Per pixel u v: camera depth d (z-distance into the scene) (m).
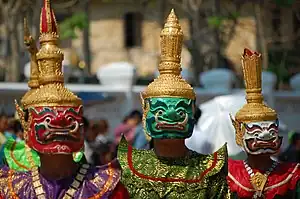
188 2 35.94
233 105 16.22
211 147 14.02
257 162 10.76
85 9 35.19
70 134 7.51
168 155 8.74
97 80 33.31
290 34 43.84
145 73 45.59
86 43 36.44
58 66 7.73
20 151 10.44
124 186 7.97
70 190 7.52
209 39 39.16
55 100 7.52
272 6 40.75
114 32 46.56
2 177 7.73
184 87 8.65
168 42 8.79
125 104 27.38
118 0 45.97
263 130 10.42
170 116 8.50
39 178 7.61
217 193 8.66
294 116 30.94
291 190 10.70
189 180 8.58
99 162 18.31
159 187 8.55
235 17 37.09
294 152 19.89
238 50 44.09
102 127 22.62
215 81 29.17
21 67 35.03
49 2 7.89
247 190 10.64
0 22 39.75
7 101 25.50
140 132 18.06
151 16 46.06
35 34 28.56
